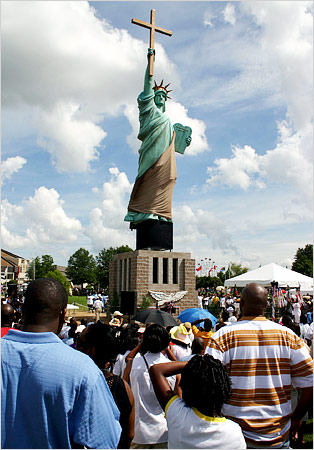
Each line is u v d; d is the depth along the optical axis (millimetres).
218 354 4973
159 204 40594
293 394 8812
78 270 144750
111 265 46500
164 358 6539
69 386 3473
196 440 3836
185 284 42031
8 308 7777
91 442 3455
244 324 5203
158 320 11922
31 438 3348
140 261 40062
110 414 3672
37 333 3797
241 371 4902
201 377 3928
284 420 4871
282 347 5043
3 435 3367
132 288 40562
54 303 4008
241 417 4793
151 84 40625
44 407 3398
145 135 41281
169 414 4098
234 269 133625
